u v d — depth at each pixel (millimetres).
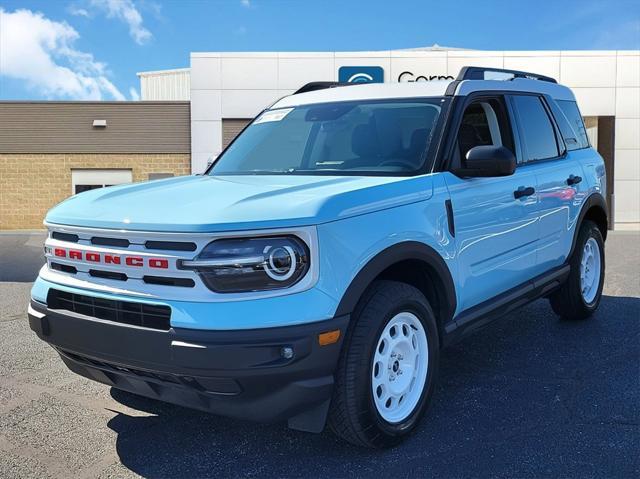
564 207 5449
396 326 3535
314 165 4316
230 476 3293
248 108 20969
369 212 3326
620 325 6129
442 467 3332
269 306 2914
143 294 3068
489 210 4281
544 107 5566
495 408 4117
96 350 3242
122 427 3928
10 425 3973
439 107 4277
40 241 16531
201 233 2920
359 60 20609
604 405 4148
